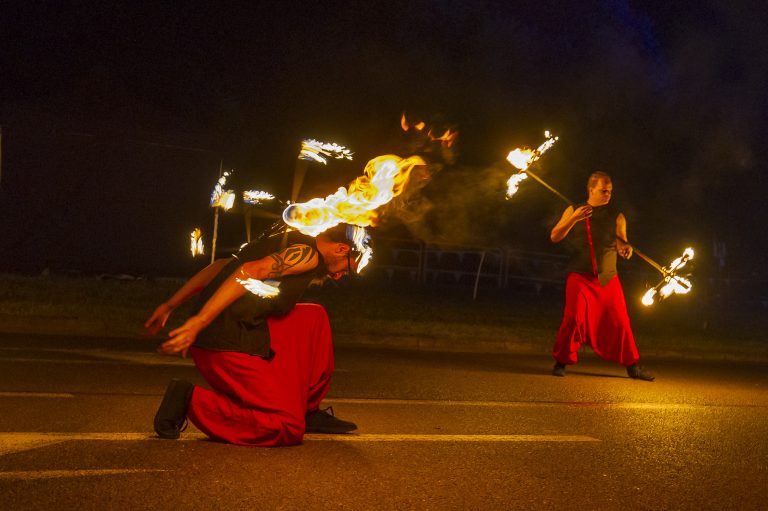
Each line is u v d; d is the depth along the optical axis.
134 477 4.54
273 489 4.48
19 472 4.54
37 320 11.53
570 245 9.91
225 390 5.25
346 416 6.60
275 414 5.20
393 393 7.86
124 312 12.43
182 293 5.24
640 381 9.80
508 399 7.84
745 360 14.52
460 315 15.62
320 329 5.55
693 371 11.52
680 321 18.94
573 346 9.80
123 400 6.68
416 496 4.54
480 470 5.13
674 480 5.16
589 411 7.39
